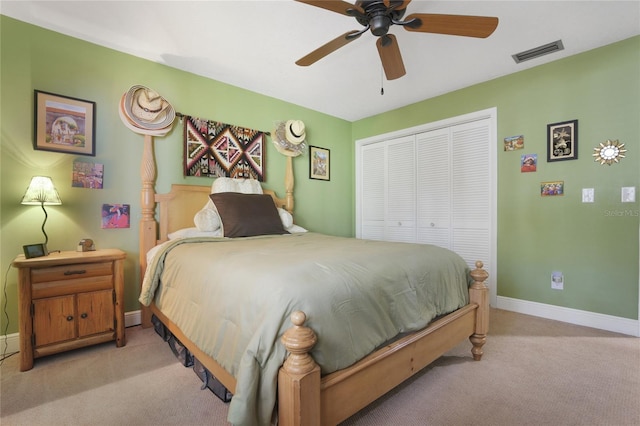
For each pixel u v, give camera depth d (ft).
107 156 7.70
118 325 6.66
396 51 5.87
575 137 8.21
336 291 3.74
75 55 7.30
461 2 6.14
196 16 6.56
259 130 10.77
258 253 5.15
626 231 7.48
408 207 12.32
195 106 9.27
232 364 3.62
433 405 4.70
